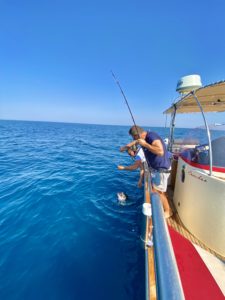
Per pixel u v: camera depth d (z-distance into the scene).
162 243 0.78
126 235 3.36
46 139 20.05
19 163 8.23
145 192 3.42
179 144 5.34
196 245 2.27
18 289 2.29
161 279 0.63
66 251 2.92
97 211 4.14
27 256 2.78
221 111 4.95
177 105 4.27
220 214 2.08
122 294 2.29
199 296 1.65
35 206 4.21
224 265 1.98
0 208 4.08
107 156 10.81
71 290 2.30
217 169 2.32
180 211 2.88
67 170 7.26
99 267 2.66
